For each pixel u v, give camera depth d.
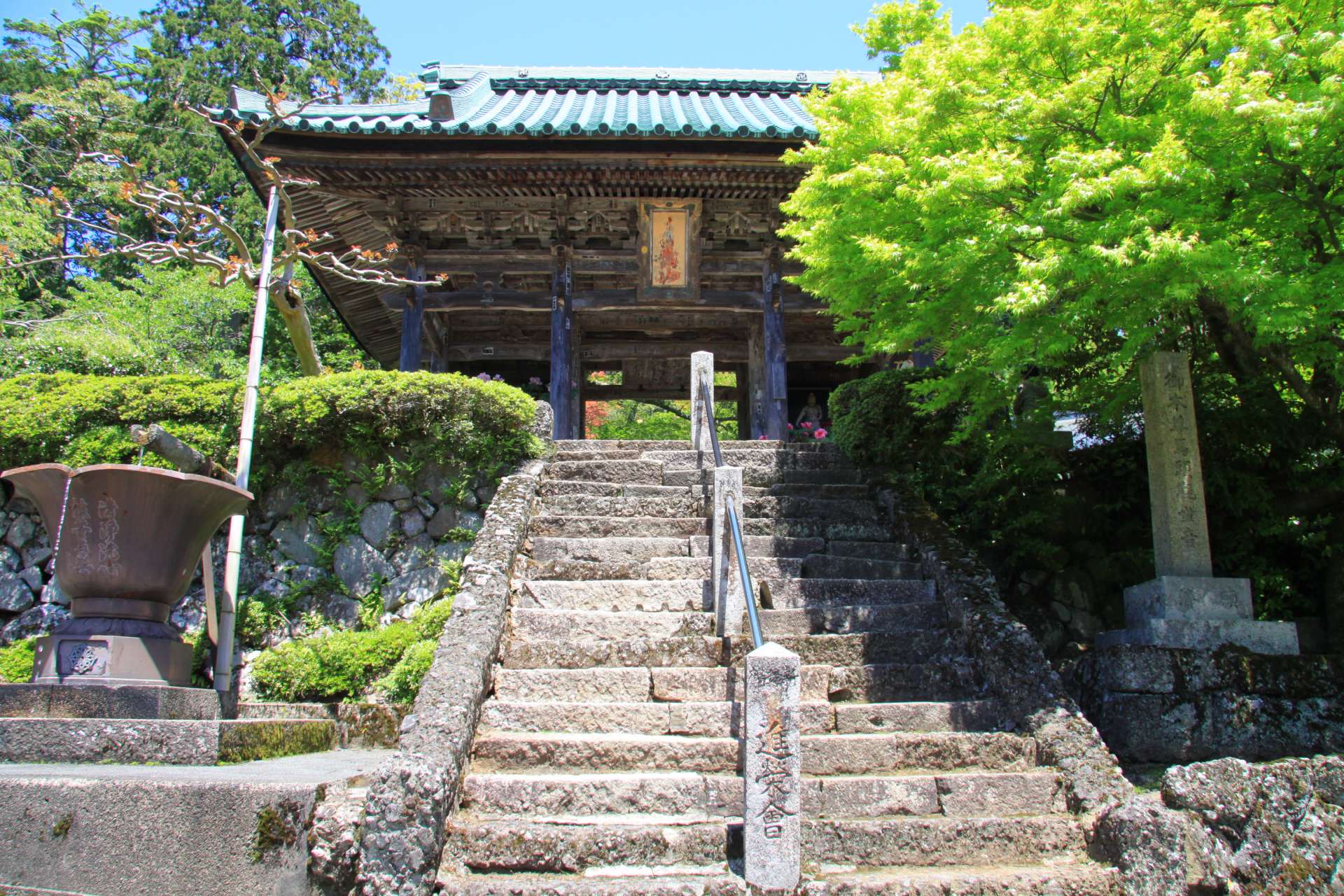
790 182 12.75
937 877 4.42
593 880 4.35
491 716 5.62
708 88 16.38
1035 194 6.89
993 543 8.84
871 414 9.36
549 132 11.73
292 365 22.55
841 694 6.17
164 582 6.31
